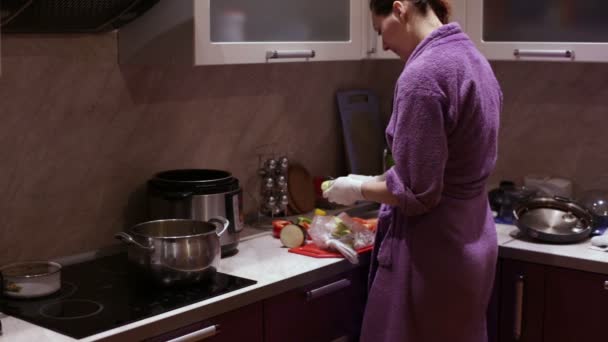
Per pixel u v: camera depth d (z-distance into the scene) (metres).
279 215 3.18
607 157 3.17
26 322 2.07
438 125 2.22
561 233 2.82
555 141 3.27
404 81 2.26
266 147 3.21
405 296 2.42
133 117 2.74
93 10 2.30
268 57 2.67
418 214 2.33
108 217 2.72
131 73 2.72
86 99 2.61
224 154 3.06
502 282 2.80
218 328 2.23
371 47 3.08
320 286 2.55
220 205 2.62
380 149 3.63
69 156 2.59
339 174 3.56
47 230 2.56
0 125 2.41
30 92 2.47
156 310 2.14
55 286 2.28
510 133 3.35
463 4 2.96
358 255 2.66
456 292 2.39
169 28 2.49
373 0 2.45
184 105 2.90
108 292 2.30
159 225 2.52
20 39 2.42
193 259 2.29
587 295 2.64
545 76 3.25
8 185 2.45
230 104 3.05
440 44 2.29
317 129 3.43
